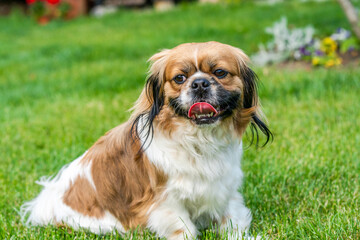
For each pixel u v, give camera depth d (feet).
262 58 30.25
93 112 22.56
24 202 14.49
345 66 27.99
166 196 11.61
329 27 36.99
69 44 43.32
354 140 17.15
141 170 11.82
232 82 11.46
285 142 17.60
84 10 67.10
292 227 11.97
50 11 64.90
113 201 12.30
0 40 50.11
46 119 22.31
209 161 11.59
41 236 12.09
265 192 14.21
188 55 11.25
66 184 12.91
